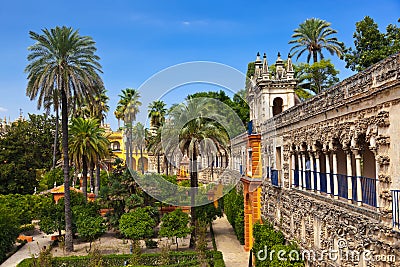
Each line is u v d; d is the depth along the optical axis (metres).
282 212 27.00
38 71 38.62
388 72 12.16
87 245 41.09
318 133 19.52
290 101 36.56
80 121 50.81
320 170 21.44
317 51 54.16
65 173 39.28
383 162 12.62
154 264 33.22
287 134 25.86
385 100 12.43
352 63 44.44
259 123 34.88
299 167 23.36
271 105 36.41
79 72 38.84
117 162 51.09
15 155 71.19
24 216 48.12
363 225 13.96
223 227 49.19
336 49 52.75
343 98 16.06
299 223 22.70
